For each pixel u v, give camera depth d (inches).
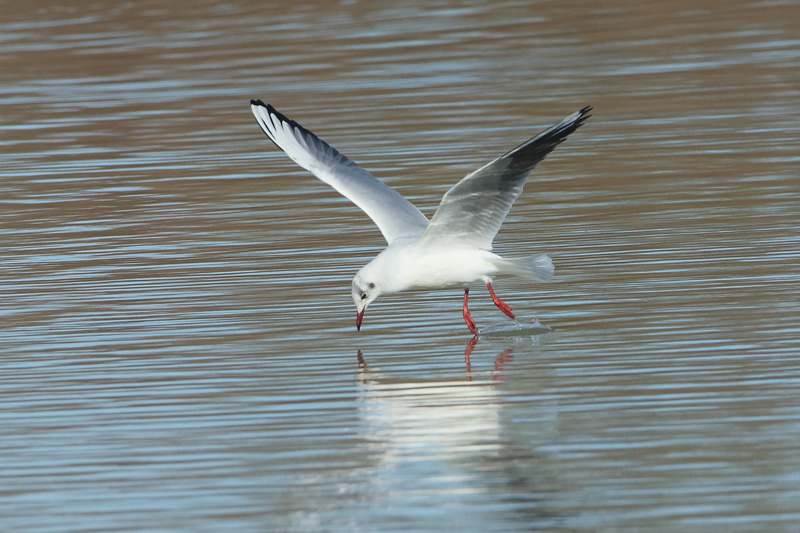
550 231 683.4
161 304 587.8
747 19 1219.9
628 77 1034.1
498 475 393.4
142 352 524.1
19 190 812.0
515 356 503.5
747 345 496.4
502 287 599.5
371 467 403.9
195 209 756.6
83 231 718.5
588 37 1181.1
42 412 463.2
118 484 399.5
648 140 862.5
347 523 366.3
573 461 401.1
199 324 557.9
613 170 800.3
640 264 614.9
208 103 1019.3
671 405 441.7
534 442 417.1
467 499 378.0
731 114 909.2
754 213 687.1
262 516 373.4
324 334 540.7
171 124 965.8
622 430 422.9
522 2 1348.4
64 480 404.5
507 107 960.9
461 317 559.2
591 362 490.6
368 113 962.7
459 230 502.6
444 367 494.9
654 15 1259.2
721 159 802.8
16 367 511.5
